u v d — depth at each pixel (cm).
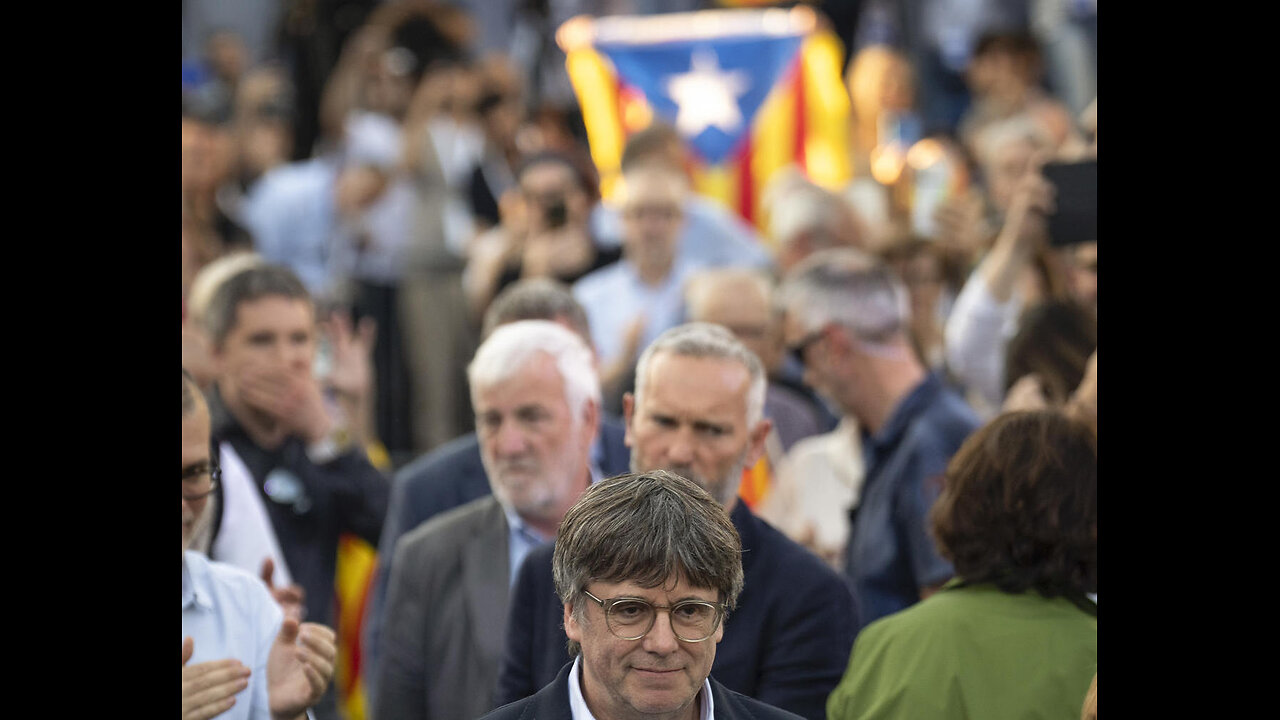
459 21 1994
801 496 1017
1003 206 1470
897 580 901
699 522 491
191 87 2175
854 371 940
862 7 2134
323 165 1903
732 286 1170
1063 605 643
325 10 2081
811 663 677
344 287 1753
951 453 902
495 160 1948
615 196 1712
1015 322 1074
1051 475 646
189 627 646
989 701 615
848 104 1897
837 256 974
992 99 1947
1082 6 2114
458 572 795
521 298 955
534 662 683
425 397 1719
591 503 500
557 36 2245
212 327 898
